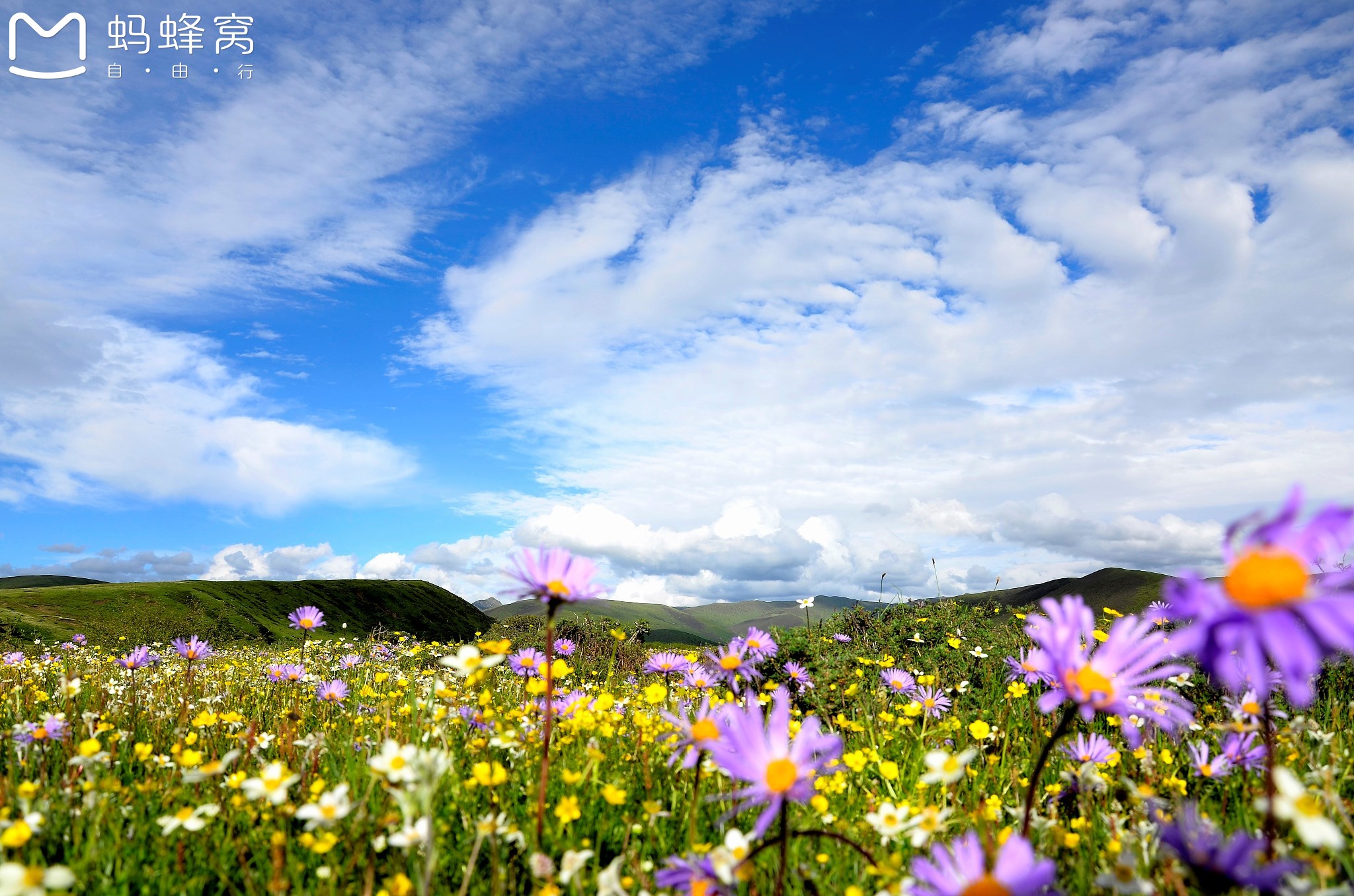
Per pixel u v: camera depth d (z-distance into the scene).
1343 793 3.17
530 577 2.61
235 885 2.71
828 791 3.35
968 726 4.80
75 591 37.19
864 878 2.59
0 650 13.69
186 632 30.53
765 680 7.46
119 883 2.59
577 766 3.66
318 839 2.80
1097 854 2.68
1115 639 2.21
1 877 1.86
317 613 9.35
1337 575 1.53
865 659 7.31
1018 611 8.39
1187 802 2.54
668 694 5.18
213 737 4.48
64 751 4.00
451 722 4.31
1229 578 1.61
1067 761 3.85
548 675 2.69
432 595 66.50
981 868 1.79
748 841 2.62
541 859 2.34
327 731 4.86
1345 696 5.02
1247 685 3.70
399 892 2.23
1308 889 1.73
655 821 3.01
